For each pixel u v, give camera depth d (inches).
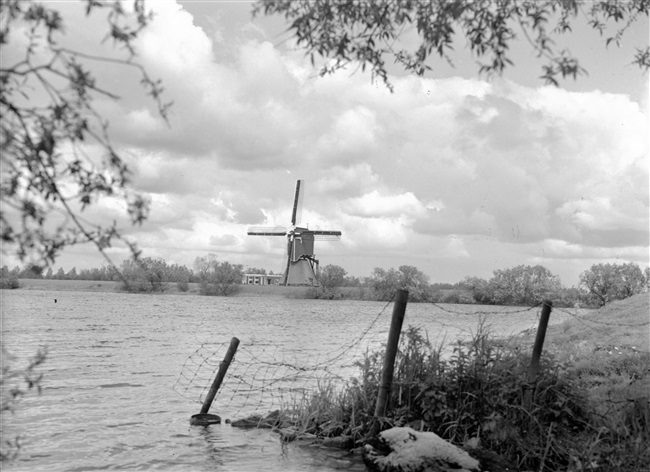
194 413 591.8
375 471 369.1
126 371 932.0
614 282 4200.3
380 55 231.9
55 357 1134.4
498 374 406.3
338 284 6786.4
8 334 1712.6
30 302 4382.4
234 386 753.6
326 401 470.3
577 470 335.3
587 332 768.3
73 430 513.3
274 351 1291.8
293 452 420.2
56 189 137.9
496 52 224.4
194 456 424.2
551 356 414.9
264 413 576.7
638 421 380.2
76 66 130.0
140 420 556.7
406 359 431.2
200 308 4101.9
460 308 4350.4
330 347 1396.4
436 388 410.0
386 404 410.0
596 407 396.8
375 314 3688.5
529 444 369.1
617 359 546.9
